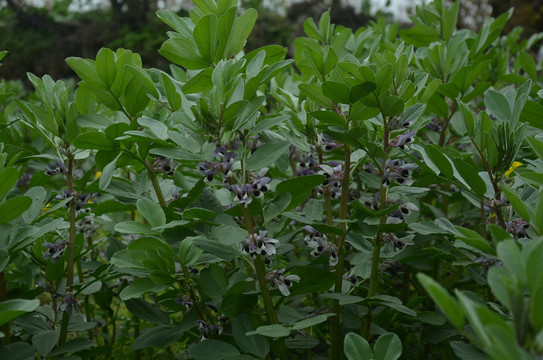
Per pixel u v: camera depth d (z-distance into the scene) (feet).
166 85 7.11
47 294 12.26
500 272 4.39
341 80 7.42
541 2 35.50
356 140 7.20
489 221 8.52
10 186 6.60
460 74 9.96
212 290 7.11
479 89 10.14
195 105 7.63
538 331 4.10
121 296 7.12
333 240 8.01
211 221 7.29
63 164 8.19
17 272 9.37
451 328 8.50
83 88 8.07
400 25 46.01
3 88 11.92
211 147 7.04
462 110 7.16
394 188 7.65
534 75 12.01
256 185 6.72
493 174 7.12
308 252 10.43
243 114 6.84
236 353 6.81
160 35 54.54
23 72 56.29
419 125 8.72
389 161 7.34
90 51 56.95
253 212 7.08
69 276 8.11
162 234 7.42
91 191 8.73
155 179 8.09
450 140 11.64
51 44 57.52
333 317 7.79
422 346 9.62
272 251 6.72
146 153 7.94
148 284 7.30
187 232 7.48
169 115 9.02
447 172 7.21
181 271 7.89
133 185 8.52
